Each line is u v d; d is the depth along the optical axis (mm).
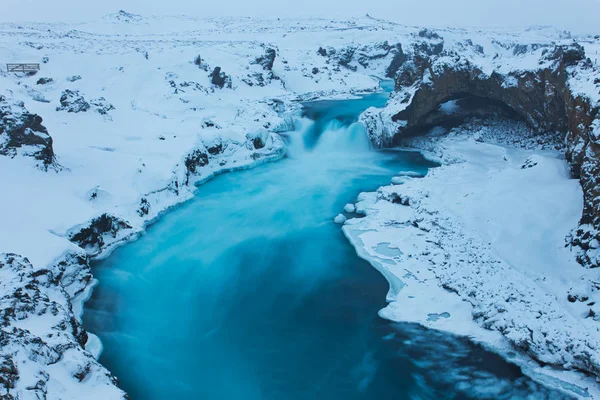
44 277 11273
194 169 22672
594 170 13336
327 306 13281
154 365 11164
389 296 13234
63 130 22281
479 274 13148
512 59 25766
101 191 17438
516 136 25594
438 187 19844
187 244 17109
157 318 12961
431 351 11102
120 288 14195
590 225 12984
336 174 24859
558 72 22000
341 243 16906
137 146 22109
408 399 9977
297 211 20031
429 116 28891
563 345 10086
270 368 11047
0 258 10703
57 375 8148
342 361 11164
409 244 15922
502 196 17109
